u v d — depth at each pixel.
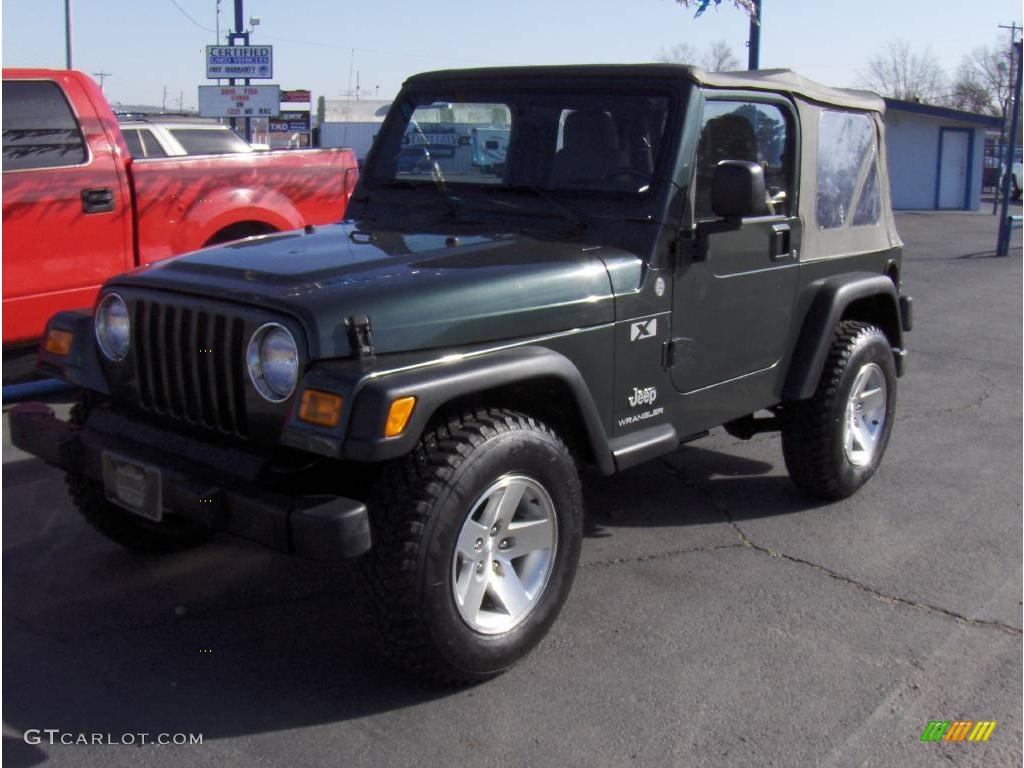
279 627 3.70
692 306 3.91
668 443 3.87
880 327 5.28
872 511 4.93
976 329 9.84
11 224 5.88
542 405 3.51
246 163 6.97
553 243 3.68
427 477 2.99
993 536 4.64
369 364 2.91
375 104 30.00
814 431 4.70
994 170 37.91
